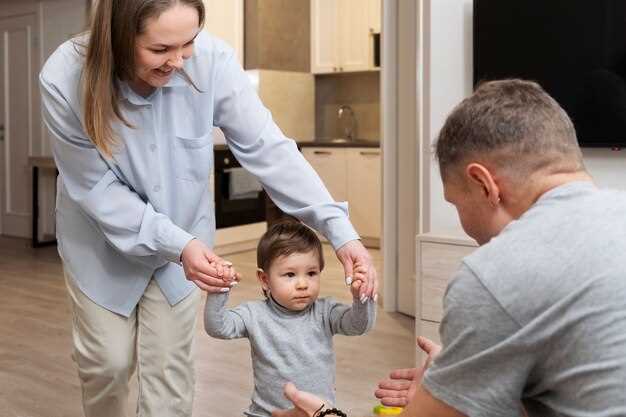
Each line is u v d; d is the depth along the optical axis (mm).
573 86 3467
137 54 1619
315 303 1951
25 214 7324
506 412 1008
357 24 7086
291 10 7352
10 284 5164
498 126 1065
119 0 1606
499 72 3627
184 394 1995
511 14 3572
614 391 939
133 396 3021
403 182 4355
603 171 3523
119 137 1763
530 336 969
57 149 1798
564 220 1011
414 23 4207
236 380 3180
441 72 3855
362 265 1823
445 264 3209
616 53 3365
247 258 6230
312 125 7730
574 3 3430
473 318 1001
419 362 3277
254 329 1905
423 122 3967
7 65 7391
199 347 3646
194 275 1741
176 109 1835
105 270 1897
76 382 3160
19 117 7316
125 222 1781
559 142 1068
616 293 954
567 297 960
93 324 1908
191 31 1605
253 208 6613
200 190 1900
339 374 3238
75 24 6781
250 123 1921
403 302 4406
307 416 1403
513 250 1004
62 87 1748
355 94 7527
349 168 6816
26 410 2855
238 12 6820
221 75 1886
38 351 3592
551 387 1011
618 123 3391
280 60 7293
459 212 1152
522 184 1069
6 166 7457
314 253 1908
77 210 1900
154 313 1930
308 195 1908
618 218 1014
